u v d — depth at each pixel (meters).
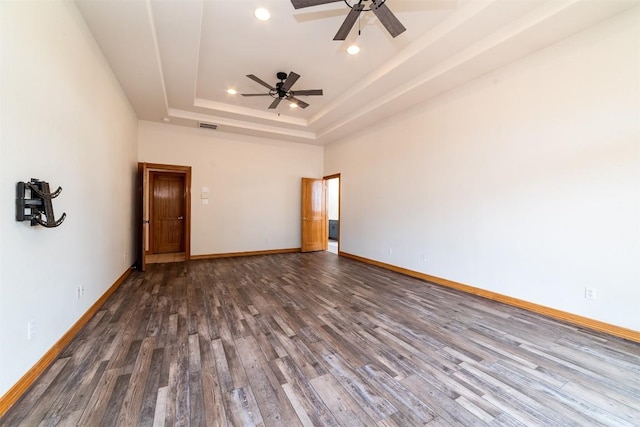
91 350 2.14
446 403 1.62
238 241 6.47
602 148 2.57
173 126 5.68
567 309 2.81
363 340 2.38
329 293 3.71
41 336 1.84
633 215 2.40
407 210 4.80
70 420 1.44
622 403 1.62
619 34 2.45
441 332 2.55
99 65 2.95
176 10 2.51
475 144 3.67
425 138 4.42
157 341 2.31
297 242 7.28
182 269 5.04
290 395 1.67
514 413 1.54
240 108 5.43
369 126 5.73
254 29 3.03
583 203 2.70
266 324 2.69
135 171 5.08
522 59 3.14
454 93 3.94
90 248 2.74
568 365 2.02
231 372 1.89
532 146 3.08
